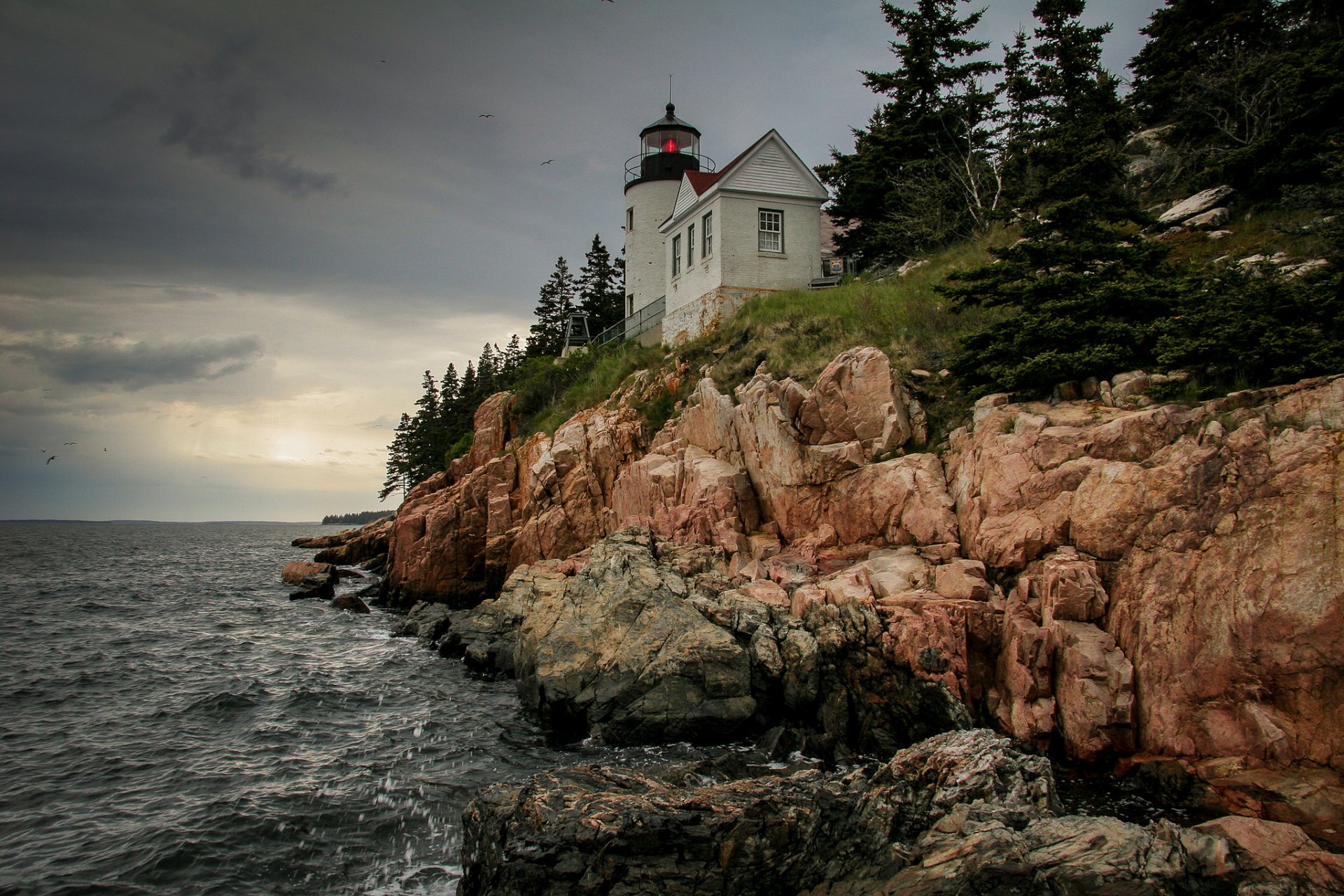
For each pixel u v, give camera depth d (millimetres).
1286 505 11359
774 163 32375
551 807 9359
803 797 9781
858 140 38688
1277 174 20203
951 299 20688
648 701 15391
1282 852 8398
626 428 27844
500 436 39469
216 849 11328
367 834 11875
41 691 19953
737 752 14445
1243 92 25594
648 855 8875
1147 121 30344
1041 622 13266
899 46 35781
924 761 10039
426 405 89938
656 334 37719
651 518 22016
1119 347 15844
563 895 8688
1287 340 13156
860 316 24688
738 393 22703
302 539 69688
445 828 12094
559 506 27297
